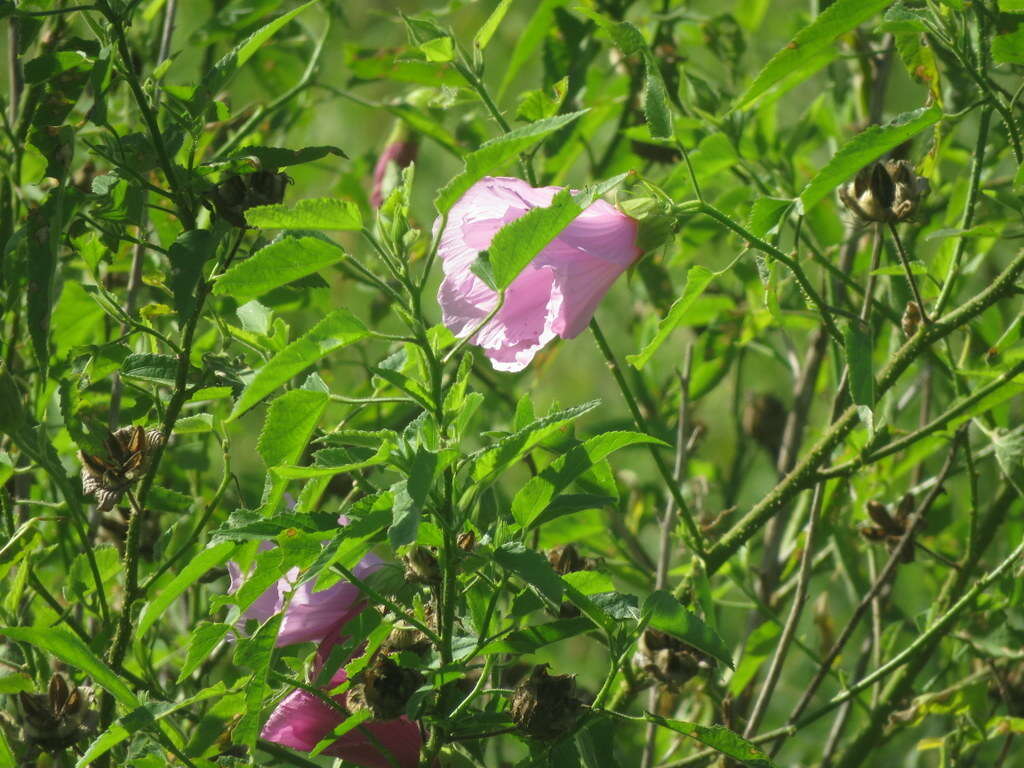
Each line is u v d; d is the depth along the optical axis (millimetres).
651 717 1808
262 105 2195
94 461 1867
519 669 1949
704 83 2172
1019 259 1935
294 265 1750
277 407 1756
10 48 2000
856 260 2199
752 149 2170
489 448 1775
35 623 1981
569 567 1900
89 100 2082
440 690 1812
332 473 1759
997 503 2080
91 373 1920
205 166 1867
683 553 2188
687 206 1869
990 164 2125
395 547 1721
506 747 2188
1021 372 1938
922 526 2039
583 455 1794
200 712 2002
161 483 2068
